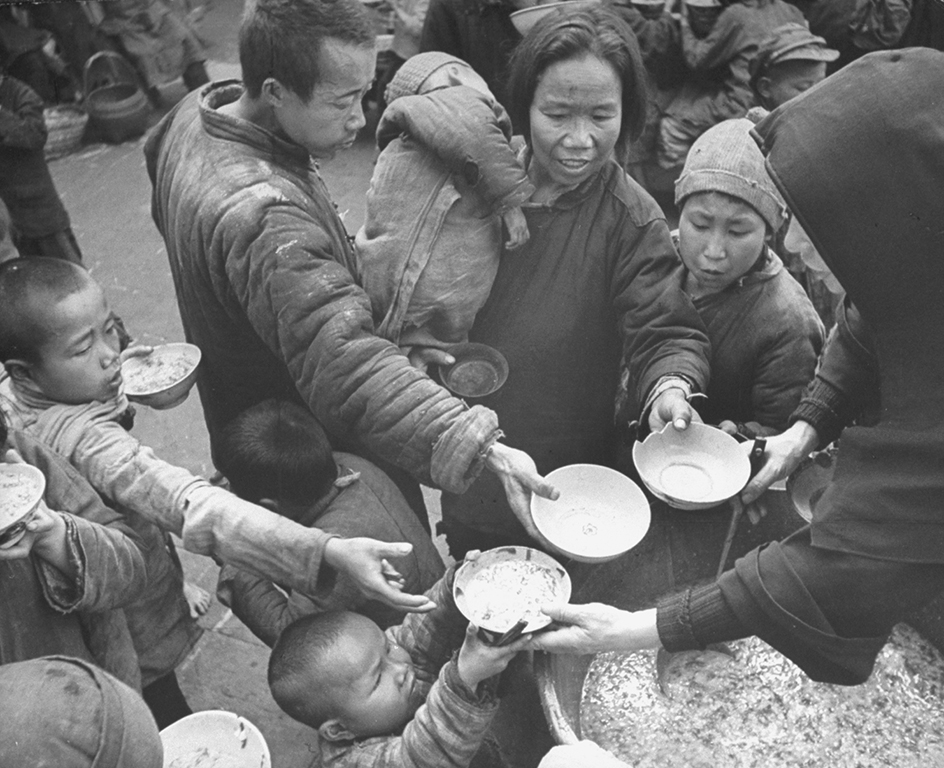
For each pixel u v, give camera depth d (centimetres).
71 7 324
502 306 196
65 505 158
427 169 175
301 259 159
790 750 168
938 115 123
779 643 141
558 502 182
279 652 167
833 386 181
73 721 107
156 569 179
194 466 260
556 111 171
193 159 169
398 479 214
